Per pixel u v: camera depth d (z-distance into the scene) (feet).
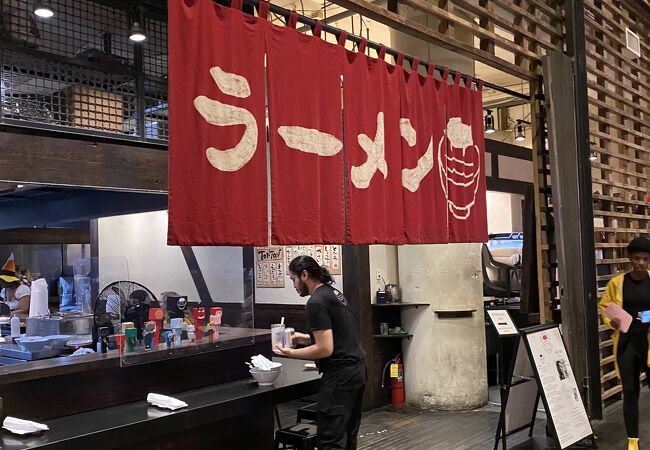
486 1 15.24
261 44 10.23
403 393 19.77
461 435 16.11
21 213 19.19
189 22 9.22
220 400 10.00
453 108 14.52
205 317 12.55
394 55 13.20
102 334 11.23
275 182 10.23
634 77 22.39
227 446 12.19
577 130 17.56
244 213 9.74
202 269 17.03
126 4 11.59
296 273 11.82
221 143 9.51
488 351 21.39
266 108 11.19
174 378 11.05
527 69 17.17
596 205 20.08
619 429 16.17
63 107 10.44
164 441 10.95
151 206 15.57
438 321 18.95
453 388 18.78
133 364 10.35
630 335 13.96
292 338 12.17
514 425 14.71
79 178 10.39
